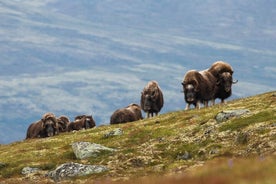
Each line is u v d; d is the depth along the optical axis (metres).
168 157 172.25
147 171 157.00
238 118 185.62
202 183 65.06
